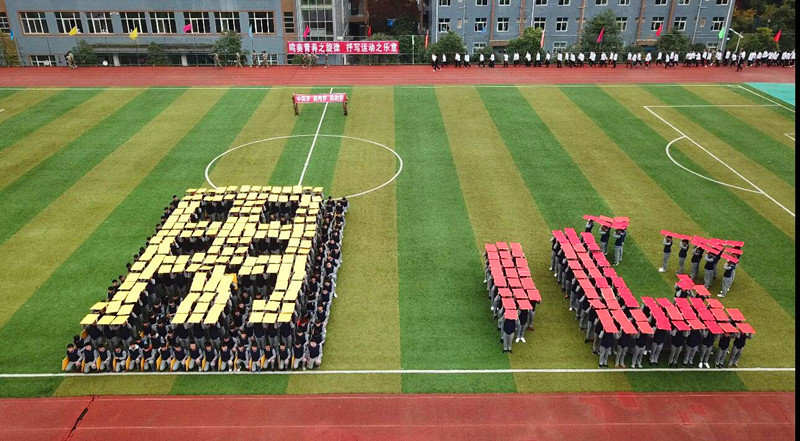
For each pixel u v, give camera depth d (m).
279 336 18.41
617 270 23.59
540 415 16.58
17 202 29.41
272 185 31.55
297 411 16.73
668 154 35.66
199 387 17.64
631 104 45.44
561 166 33.78
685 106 45.06
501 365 18.47
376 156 35.38
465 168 33.56
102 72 55.47
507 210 28.59
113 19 74.44
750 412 16.62
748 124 41.22
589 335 19.38
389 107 44.66
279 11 74.50
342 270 23.58
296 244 22.67
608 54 65.69
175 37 75.69
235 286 20.75
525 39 69.44
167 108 44.22
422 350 19.16
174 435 15.95
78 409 16.80
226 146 37.00
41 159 34.72
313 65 59.75
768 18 86.06
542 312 21.06
